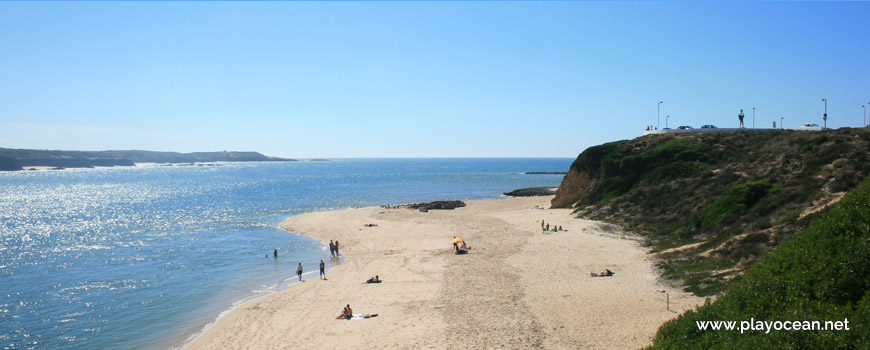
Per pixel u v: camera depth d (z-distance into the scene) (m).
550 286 28.06
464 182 147.00
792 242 17.70
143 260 41.28
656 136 65.00
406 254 39.81
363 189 122.62
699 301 23.30
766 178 39.97
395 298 27.41
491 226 51.78
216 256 42.47
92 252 45.22
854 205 16.66
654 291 25.89
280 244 47.69
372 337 21.61
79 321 26.20
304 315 25.34
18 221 71.75
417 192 111.75
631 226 44.22
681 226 39.88
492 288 28.33
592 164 63.28
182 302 29.31
